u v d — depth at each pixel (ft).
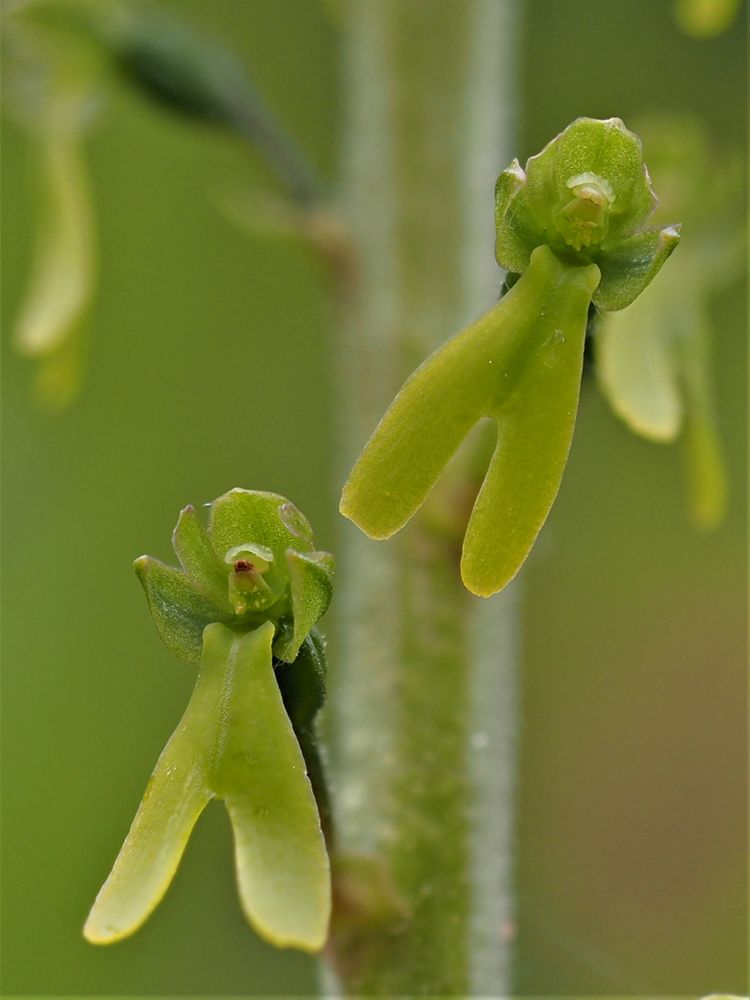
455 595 0.36
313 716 0.31
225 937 0.52
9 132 0.59
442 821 0.35
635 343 0.35
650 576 0.63
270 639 0.30
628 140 0.31
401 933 0.34
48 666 0.52
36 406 0.56
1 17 0.42
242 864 0.29
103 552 0.55
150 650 0.53
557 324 0.30
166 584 0.31
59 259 0.45
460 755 0.36
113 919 0.29
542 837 0.62
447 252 0.39
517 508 0.30
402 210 0.39
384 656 0.36
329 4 0.44
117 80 0.42
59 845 0.50
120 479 0.57
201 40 0.41
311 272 0.60
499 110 0.39
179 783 0.29
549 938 0.47
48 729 0.51
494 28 0.39
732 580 0.63
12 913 0.49
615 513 0.62
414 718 0.36
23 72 0.44
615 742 0.63
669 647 0.63
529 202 0.31
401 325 0.38
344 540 0.38
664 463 0.62
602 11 0.64
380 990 0.34
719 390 0.63
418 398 0.30
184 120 0.40
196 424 0.59
